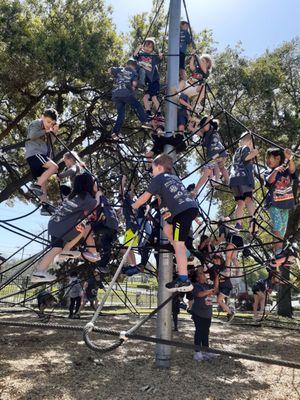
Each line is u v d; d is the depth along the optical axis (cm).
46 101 1568
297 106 1873
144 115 800
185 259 488
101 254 698
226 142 1389
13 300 2019
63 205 578
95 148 1195
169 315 770
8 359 788
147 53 837
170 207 496
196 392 640
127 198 762
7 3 1170
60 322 1311
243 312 2180
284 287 2162
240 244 794
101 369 741
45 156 627
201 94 861
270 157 694
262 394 654
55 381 662
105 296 459
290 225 2042
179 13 838
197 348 430
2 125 1709
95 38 1186
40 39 1124
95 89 1245
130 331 435
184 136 824
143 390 635
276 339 1222
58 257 618
